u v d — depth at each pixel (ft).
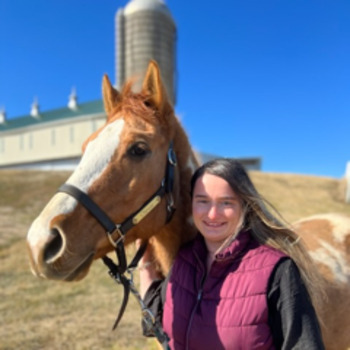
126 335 15.61
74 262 5.03
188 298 5.26
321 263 8.12
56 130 149.28
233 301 4.80
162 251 6.79
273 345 4.72
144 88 6.22
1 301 19.99
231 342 4.69
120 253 5.69
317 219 10.43
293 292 4.60
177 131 6.59
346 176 76.07
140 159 5.59
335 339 7.79
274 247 5.09
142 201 5.68
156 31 83.51
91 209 5.26
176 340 5.26
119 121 5.83
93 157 5.53
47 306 19.27
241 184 5.28
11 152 161.38
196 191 5.50
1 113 178.19
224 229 5.31
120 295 21.06
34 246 4.91
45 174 67.77
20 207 45.83
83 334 15.71
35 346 14.67
